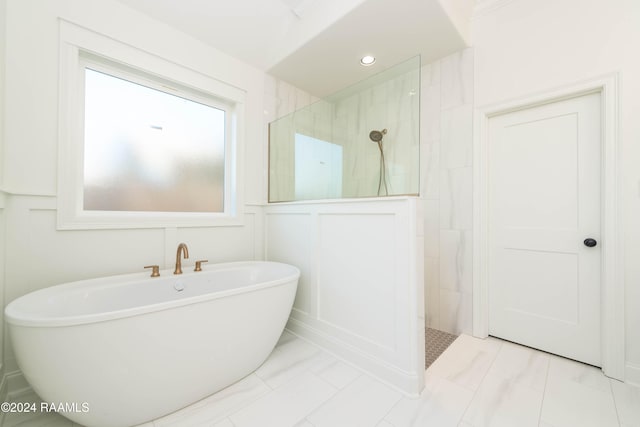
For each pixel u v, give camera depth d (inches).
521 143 74.7
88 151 66.2
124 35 67.2
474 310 79.3
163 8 71.6
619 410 48.8
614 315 58.4
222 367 54.1
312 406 50.8
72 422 46.9
